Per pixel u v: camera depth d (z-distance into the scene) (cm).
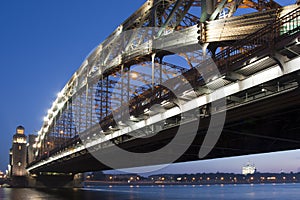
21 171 15338
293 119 2416
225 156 4106
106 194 8112
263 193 10312
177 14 4553
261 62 1858
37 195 7425
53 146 11350
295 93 1873
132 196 7350
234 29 3253
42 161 9512
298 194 9612
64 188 12462
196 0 4103
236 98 2188
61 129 10581
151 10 4866
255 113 2189
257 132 2833
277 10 3009
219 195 8675
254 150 3650
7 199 6109
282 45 1697
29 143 16012
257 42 1977
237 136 3098
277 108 2034
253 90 2050
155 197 7150
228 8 3681
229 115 2339
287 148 3431
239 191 12056
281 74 1777
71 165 7788
